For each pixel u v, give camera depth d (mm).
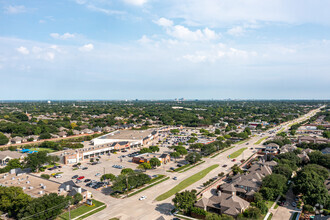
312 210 99812
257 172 135750
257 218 90938
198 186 130250
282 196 112812
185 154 197750
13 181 121500
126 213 98625
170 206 105688
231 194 107188
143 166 155000
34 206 88625
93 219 93250
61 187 110250
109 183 135375
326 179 126312
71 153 185125
